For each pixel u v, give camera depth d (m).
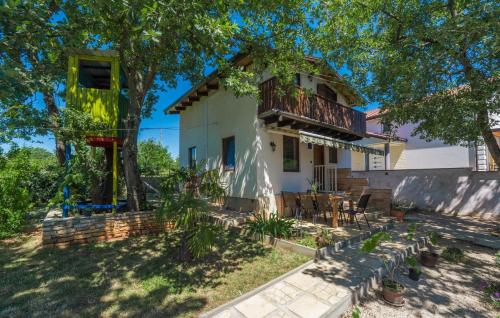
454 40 6.35
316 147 13.52
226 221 8.73
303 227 8.45
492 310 3.91
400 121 9.35
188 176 6.00
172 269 5.09
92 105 7.95
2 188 7.33
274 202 10.80
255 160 10.47
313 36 9.33
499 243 7.37
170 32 5.59
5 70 3.71
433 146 16.94
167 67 11.34
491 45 5.80
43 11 4.34
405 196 14.09
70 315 3.50
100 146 9.17
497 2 5.93
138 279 4.63
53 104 9.73
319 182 13.17
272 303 3.88
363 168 20.97
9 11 3.51
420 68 7.37
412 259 5.09
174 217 5.34
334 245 6.25
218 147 12.91
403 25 8.83
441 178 12.89
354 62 10.41
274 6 8.08
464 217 11.40
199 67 10.30
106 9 4.83
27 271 4.96
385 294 4.19
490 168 14.92
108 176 9.45
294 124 10.97
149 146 28.70
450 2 7.92
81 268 5.12
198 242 4.97
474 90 6.90
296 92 9.41
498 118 10.56
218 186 5.90
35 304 3.76
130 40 6.54
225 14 6.00
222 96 12.75
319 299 3.97
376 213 10.55
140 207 8.52
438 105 7.75
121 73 9.57
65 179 7.27
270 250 6.29
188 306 3.74
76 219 6.81
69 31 4.87
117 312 3.58
